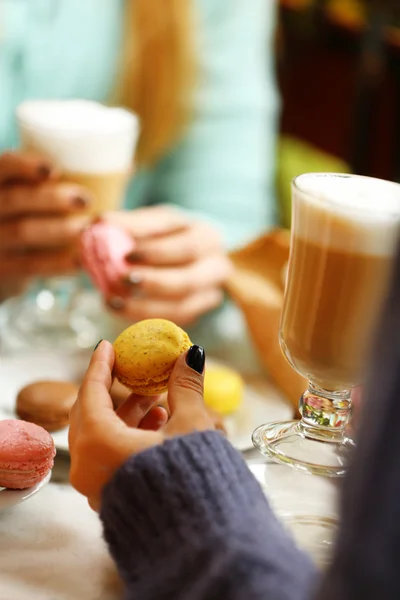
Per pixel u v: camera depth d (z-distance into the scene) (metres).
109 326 0.99
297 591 0.51
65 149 0.92
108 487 0.58
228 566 0.52
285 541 0.54
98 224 0.94
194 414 0.61
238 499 0.56
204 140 1.29
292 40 2.10
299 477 0.69
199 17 1.29
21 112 0.94
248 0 1.36
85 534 0.67
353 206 0.62
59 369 0.86
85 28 1.29
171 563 0.55
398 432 0.44
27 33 1.26
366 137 2.09
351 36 2.07
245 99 1.32
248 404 0.83
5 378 0.84
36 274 0.98
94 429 0.59
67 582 0.62
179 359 0.63
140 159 1.28
